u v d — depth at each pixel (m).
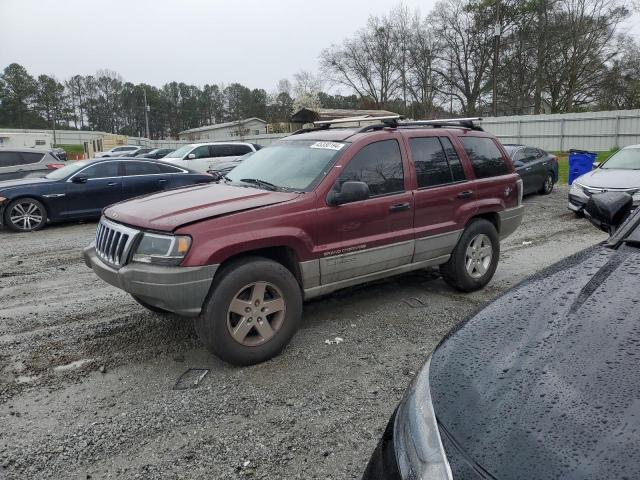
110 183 10.94
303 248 4.03
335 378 3.71
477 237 5.42
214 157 18.41
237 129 75.50
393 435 1.80
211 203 3.93
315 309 5.13
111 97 103.25
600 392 1.48
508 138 31.33
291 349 4.20
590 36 43.91
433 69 53.75
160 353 4.17
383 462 1.74
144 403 3.42
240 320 3.80
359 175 4.43
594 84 44.34
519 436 1.41
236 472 2.73
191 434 3.06
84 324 4.84
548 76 46.09
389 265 4.70
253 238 3.72
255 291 3.83
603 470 1.25
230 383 3.66
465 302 5.29
